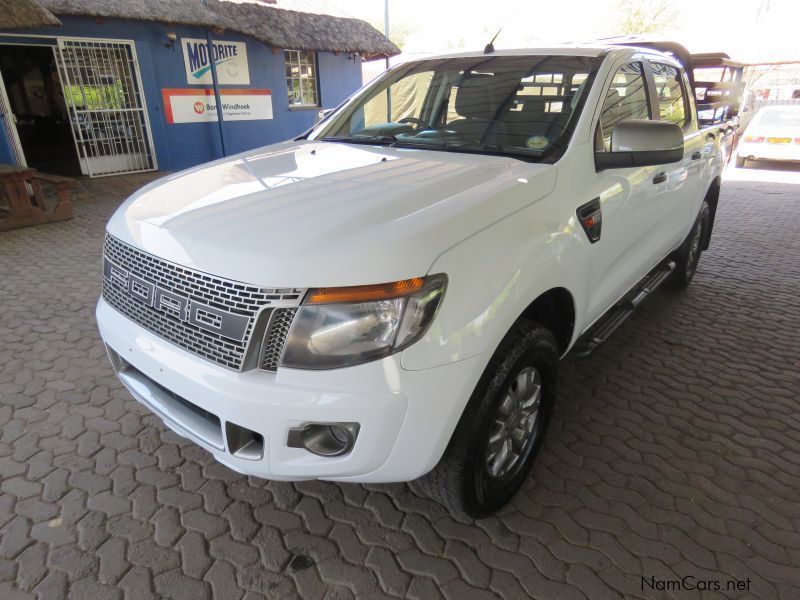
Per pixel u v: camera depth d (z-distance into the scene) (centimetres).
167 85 1023
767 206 897
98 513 231
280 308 164
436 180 212
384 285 163
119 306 213
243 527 225
